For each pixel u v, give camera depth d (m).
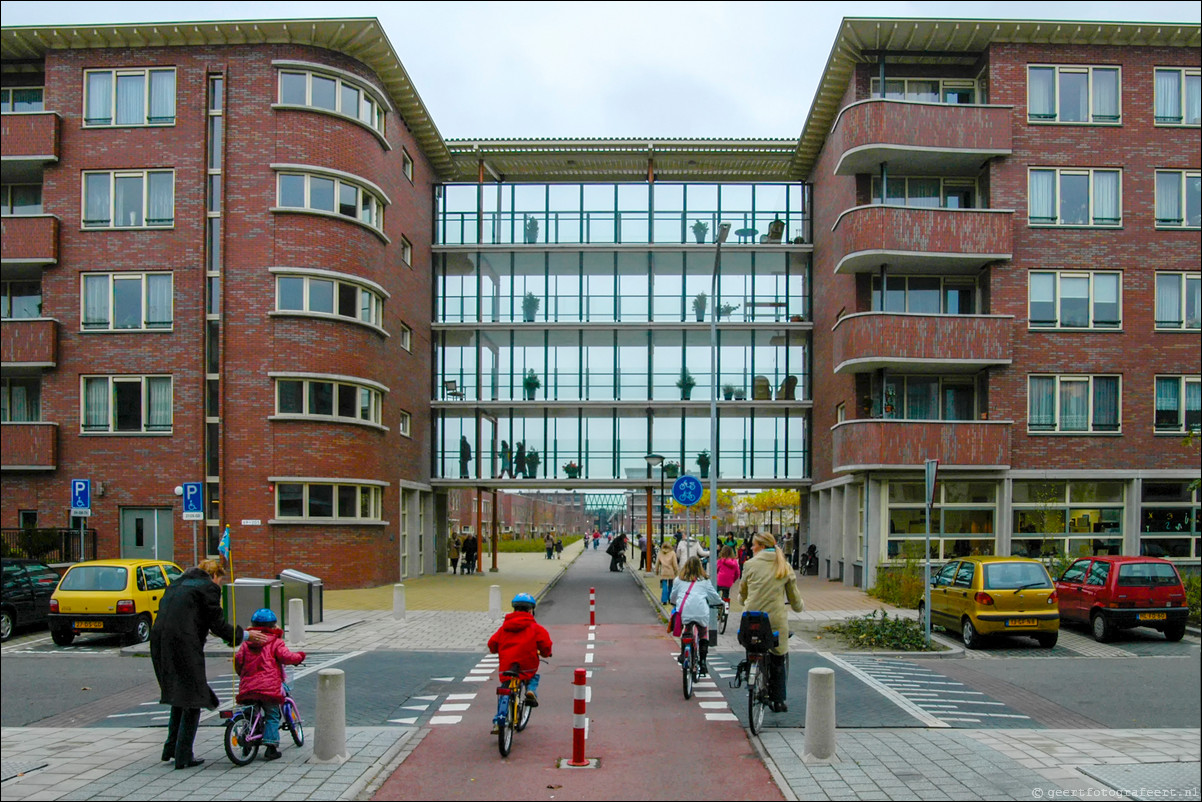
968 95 28.39
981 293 27.36
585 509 154.12
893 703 10.91
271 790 7.25
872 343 25.86
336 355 27.16
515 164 37.88
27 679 13.21
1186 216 26.84
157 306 27.44
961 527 26.55
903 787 7.25
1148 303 26.66
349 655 15.33
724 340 36.00
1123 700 11.37
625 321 35.69
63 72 27.92
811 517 34.81
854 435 26.16
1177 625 16.81
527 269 37.09
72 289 27.53
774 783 7.44
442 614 21.41
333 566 26.67
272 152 27.00
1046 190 26.81
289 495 26.45
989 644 16.75
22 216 27.41
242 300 26.72
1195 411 26.52
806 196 36.12
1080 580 17.84
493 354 36.25
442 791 7.29
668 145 35.88
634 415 36.66
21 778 7.61
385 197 29.34
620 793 7.19
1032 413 26.47
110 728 9.73
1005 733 9.29
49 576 18.44
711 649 16.06
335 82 27.84
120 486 27.09
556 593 28.75
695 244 35.47
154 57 27.73
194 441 27.00
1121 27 26.39
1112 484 26.62
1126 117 26.86
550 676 12.99
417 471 33.94
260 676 8.19
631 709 10.48
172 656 7.89
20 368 27.61
